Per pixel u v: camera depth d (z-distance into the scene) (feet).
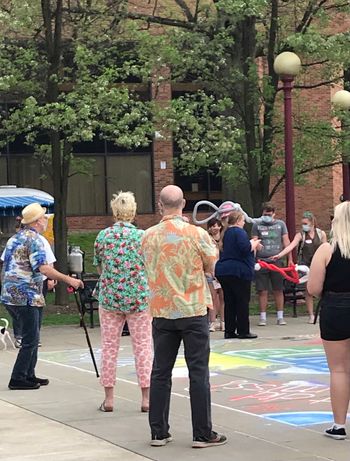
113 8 63.00
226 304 45.73
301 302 61.05
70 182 108.58
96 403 29.68
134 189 110.22
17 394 31.68
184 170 65.92
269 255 50.44
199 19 67.05
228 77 63.36
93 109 57.06
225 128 61.57
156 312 23.61
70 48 62.39
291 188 56.03
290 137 55.83
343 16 66.18
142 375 27.89
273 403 29.09
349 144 63.41
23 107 59.77
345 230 23.52
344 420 24.18
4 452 23.17
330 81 65.82
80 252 69.97
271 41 63.16
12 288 32.37
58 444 23.94
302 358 38.73
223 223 46.88
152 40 61.62
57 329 52.49
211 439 23.38
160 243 23.61
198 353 23.35
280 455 22.31
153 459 22.18
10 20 58.90
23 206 67.46
